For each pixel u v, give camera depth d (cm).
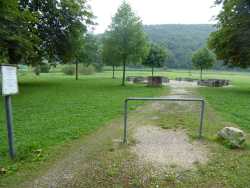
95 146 405
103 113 690
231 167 321
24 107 769
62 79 2550
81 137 458
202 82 2120
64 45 1722
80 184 275
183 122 587
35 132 481
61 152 375
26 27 1244
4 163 328
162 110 759
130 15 1650
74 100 948
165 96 1152
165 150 386
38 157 350
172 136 466
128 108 781
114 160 342
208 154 368
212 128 530
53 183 278
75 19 1720
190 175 297
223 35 1493
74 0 1734
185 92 1384
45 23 1623
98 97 1052
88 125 546
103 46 1761
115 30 1659
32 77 2923
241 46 1405
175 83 2408
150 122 588
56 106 800
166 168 316
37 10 1586
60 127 525
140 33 1680
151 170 310
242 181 283
